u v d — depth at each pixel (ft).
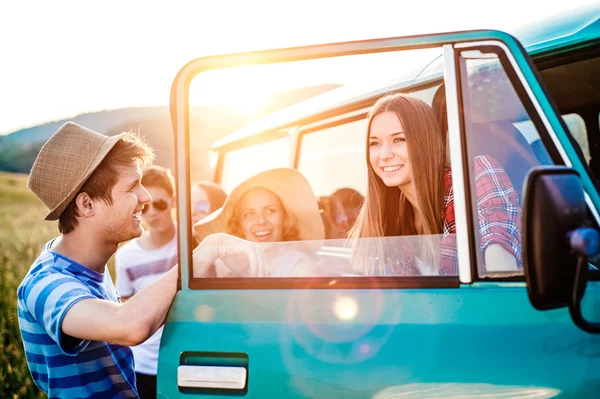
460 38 5.86
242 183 8.54
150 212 12.80
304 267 7.32
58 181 6.86
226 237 6.98
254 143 12.32
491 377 5.56
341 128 10.37
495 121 6.57
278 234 8.63
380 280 6.02
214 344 6.06
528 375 5.53
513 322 5.64
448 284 5.87
